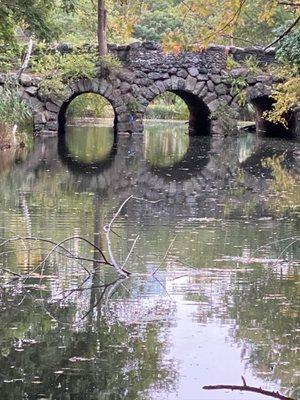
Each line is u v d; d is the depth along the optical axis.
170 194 15.43
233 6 7.97
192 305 7.39
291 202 14.39
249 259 9.32
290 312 7.22
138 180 17.89
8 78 29.62
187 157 24.06
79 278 8.34
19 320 6.95
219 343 6.40
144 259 9.24
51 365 5.89
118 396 5.41
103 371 5.81
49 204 13.55
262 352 6.14
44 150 25.28
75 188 16.08
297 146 29.00
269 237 10.73
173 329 6.69
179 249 9.82
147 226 11.48
